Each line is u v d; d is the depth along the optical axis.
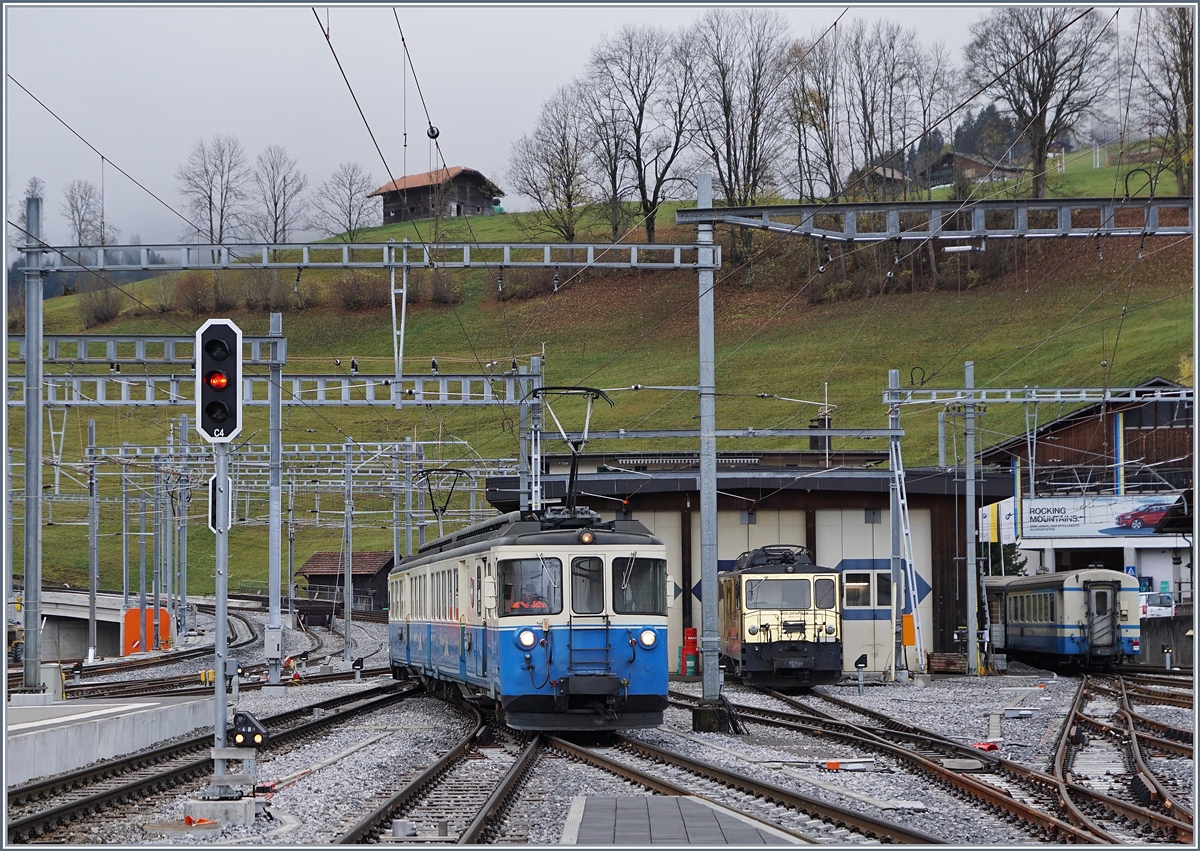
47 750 30.80
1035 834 22.92
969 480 70.56
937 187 179.00
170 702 44.28
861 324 168.50
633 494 74.81
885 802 26.30
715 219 41.81
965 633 75.75
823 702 56.41
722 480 74.19
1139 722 45.38
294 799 27.11
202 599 163.88
